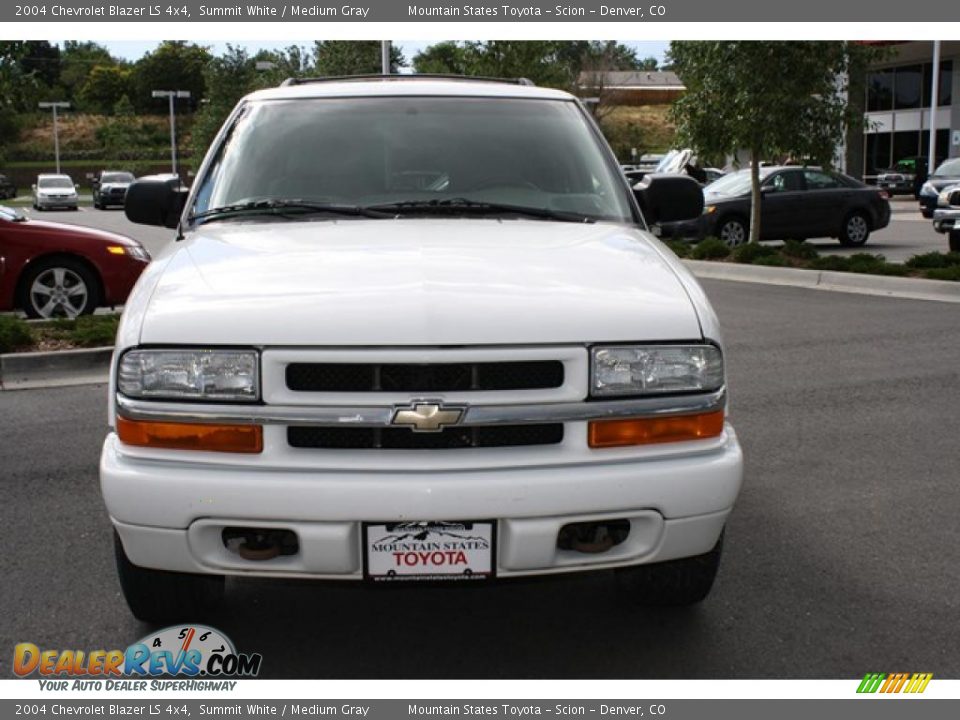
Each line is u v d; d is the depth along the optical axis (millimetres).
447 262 3340
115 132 90875
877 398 7043
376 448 2971
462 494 2902
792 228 18734
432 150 4340
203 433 2980
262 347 2959
